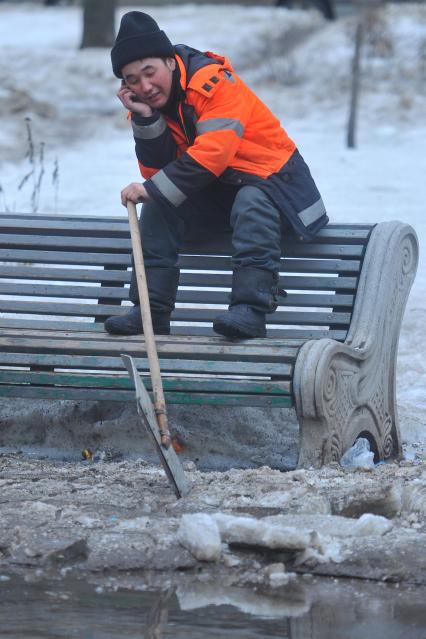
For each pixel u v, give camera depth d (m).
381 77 63.59
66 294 18.22
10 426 17.44
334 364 15.54
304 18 79.31
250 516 13.05
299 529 12.10
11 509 13.34
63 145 49.66
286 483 14.45
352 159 46.09
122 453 16.98
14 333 16.77
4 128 51.88
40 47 78.38
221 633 10.20
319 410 15.21
